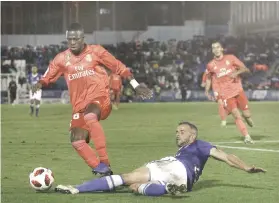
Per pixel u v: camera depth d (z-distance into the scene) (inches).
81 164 1058.7
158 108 3302.2
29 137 1630.2
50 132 1803.6
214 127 1967.3
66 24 4911.4
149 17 5059.1
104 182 710.5
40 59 4613.7
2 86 4224.9
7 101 4239.7
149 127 1994.3
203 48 4845.0
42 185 739.4
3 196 719.1
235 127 1963.6
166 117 2524.6
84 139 826.8
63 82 4293.8
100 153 815.1
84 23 4968.0
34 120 2393.0
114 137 1622.8
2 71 4375.0
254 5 5064.0
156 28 5044.3
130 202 671.1
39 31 4886.8
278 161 1085.1
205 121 2267.5
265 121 2246.6
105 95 853.2
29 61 4594.0
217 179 856.3
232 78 1456.7
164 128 1950.1
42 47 4704.7
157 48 4830.2
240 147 1337.4
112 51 4749.0
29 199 697.0
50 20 4899.1
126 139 1560.0
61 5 4901.6
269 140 1503.4
